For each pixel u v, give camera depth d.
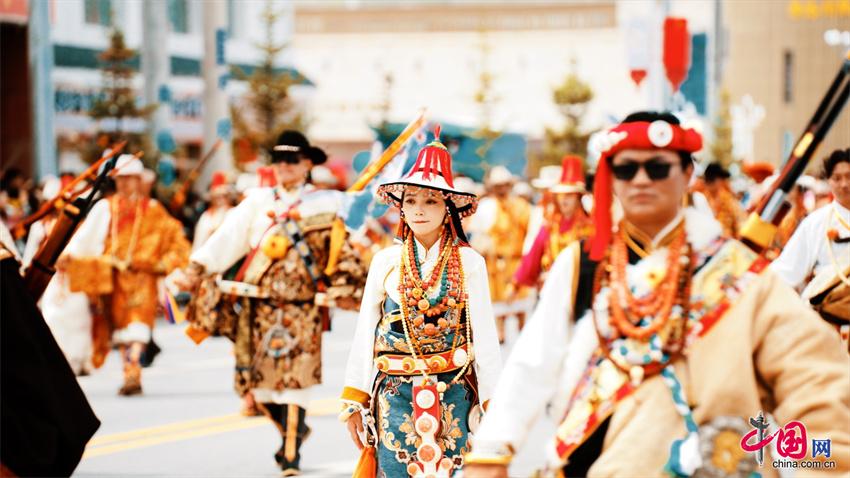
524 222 35.41
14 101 54.66
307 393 18.14
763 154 106.00
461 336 12.47
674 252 8.51
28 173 54.72
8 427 11.91
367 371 12.54
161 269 26.47
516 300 35.28
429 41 109.81
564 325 8.66
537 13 108.94
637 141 8.48
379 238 31.94
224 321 18.67
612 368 8.47
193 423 22.50
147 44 52.78
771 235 10.21
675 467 8.13
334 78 110.50
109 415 23.33
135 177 26.53
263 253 18.16
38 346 12.12
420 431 12.27
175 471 18.20
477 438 8.54
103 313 26.55
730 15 106.06
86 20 63.97
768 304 8.34
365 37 110.50
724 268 8.45
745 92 105.56
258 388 18.20
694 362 8.31
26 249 28.20
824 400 8.02
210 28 56.59
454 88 109.12
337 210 18.25
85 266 25.83
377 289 12.55
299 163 18.38
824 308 15.45
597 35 106.69
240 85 71.50
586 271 8.66
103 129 52.44
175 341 36.00
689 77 74.44
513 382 8.58
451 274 12.42
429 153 12.60
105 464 18.72
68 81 62.75
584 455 8.48
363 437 12.62
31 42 54.81
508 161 66.06
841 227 15.40
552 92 80.31
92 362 26.98
